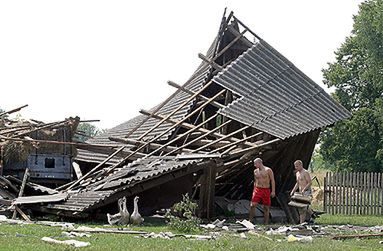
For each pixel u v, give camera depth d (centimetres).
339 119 2366
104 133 3306
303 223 1894
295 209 2134
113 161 2472
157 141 2270
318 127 2269
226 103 2295
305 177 1911
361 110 5750
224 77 2141
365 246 1282
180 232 1460
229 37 2472
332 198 2891
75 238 1210
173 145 2336
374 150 5747
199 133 2297
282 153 2311
